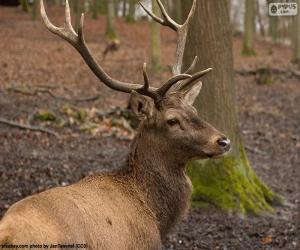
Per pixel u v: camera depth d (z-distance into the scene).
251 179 13.38
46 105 22.33
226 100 12.70
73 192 6.55
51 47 39.09
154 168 7.69
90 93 26.39
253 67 39.50
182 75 7.51
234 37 59.50
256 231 12.08
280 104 29.33
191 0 12.30
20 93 24.27
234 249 11.17
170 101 7.70
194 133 7.60
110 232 6.56
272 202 13.65
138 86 7.79
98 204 6.68
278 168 18.38
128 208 7.19
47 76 29.48
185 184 7.88
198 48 12.34
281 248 11.39
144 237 7.23
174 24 8.83
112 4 45.78
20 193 12.75
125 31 52.09
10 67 30.80
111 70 33.88
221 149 7.60
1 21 48.06
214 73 12.49
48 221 5.71
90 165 15.80
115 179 7.46
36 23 48.41
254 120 25.27
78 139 18.44
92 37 45.94
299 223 12.75
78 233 5.98
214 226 12.12
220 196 12.77
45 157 16.00
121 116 20.52
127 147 18.30
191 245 11.19
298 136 23.14
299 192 15.71
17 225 5.43
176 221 7.86
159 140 7.70
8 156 15.62
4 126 18.73
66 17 7.65
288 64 42.28
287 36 66.25
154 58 33.91
